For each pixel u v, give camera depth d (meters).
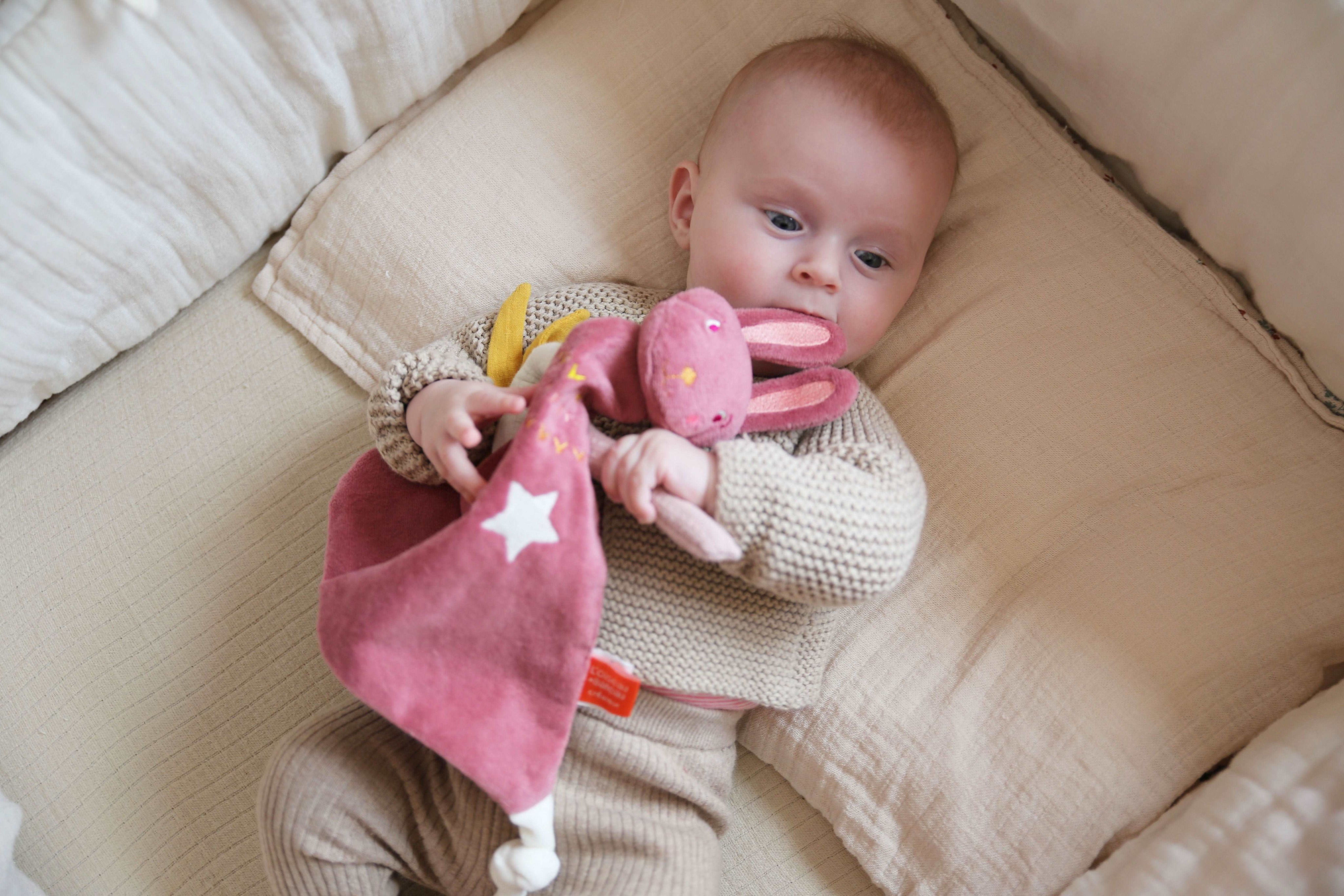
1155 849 0.84
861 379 1.07
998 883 0.90
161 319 1.12
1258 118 0.85
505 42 1.18
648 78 1.11
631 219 1.10
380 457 0.91
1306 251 0.87
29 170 0.90
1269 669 0.90
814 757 0.97
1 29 0.85
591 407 0.83
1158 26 0.87
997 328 1.02
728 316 0.82
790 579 0.80
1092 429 0.98
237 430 1.12
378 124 1.13
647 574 0.86
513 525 0.74
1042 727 0.91
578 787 0.88
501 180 1.09
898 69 0.96
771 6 1.09
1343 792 0.78
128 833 0.99
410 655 0.77
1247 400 0.96
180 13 0.90
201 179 1.02
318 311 1.14
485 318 1.01
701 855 0.90
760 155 0.92
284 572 1.08
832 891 0.98
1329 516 0.91
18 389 1.04
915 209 0.94
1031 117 1.05
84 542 1.07
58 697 1.03
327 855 0.85
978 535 0.99
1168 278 0.99
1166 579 0.92
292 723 1.04
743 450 0.80
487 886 0.89
